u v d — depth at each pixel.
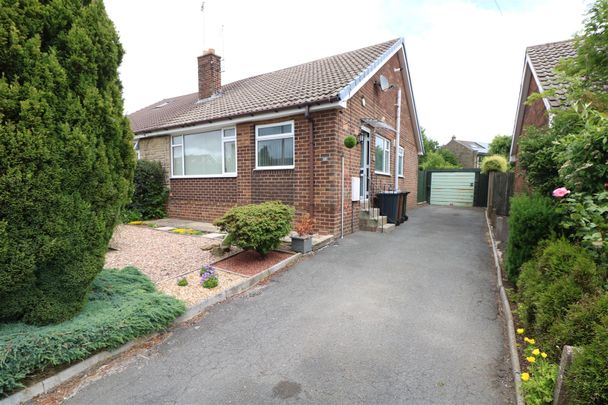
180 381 2.49
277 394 2.32
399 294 4.20
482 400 2.22
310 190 7.39
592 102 3.79
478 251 6.34
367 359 2.74
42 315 2.62
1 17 2.21
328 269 5.24
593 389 1.72
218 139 9.49
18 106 2.23
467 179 15.90
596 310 2.19
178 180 10.60
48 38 2.51
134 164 3.32
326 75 8.95
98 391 2.37
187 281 4.45
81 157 2.57
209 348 2.96
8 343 2.27
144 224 9.39
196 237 7.45
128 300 3.32
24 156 2.23
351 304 3.90
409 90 12.57
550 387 2.08
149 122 12.38
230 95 11.16
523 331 2.85
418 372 2.55
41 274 2.59
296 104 7.08
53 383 2.39
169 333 3.24
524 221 4.00
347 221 7.77
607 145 2.78
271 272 5.08
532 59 7.43
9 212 2.23
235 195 9.02
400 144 12.40
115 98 3.03
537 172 4.55
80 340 2.54
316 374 2.55
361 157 8.79
